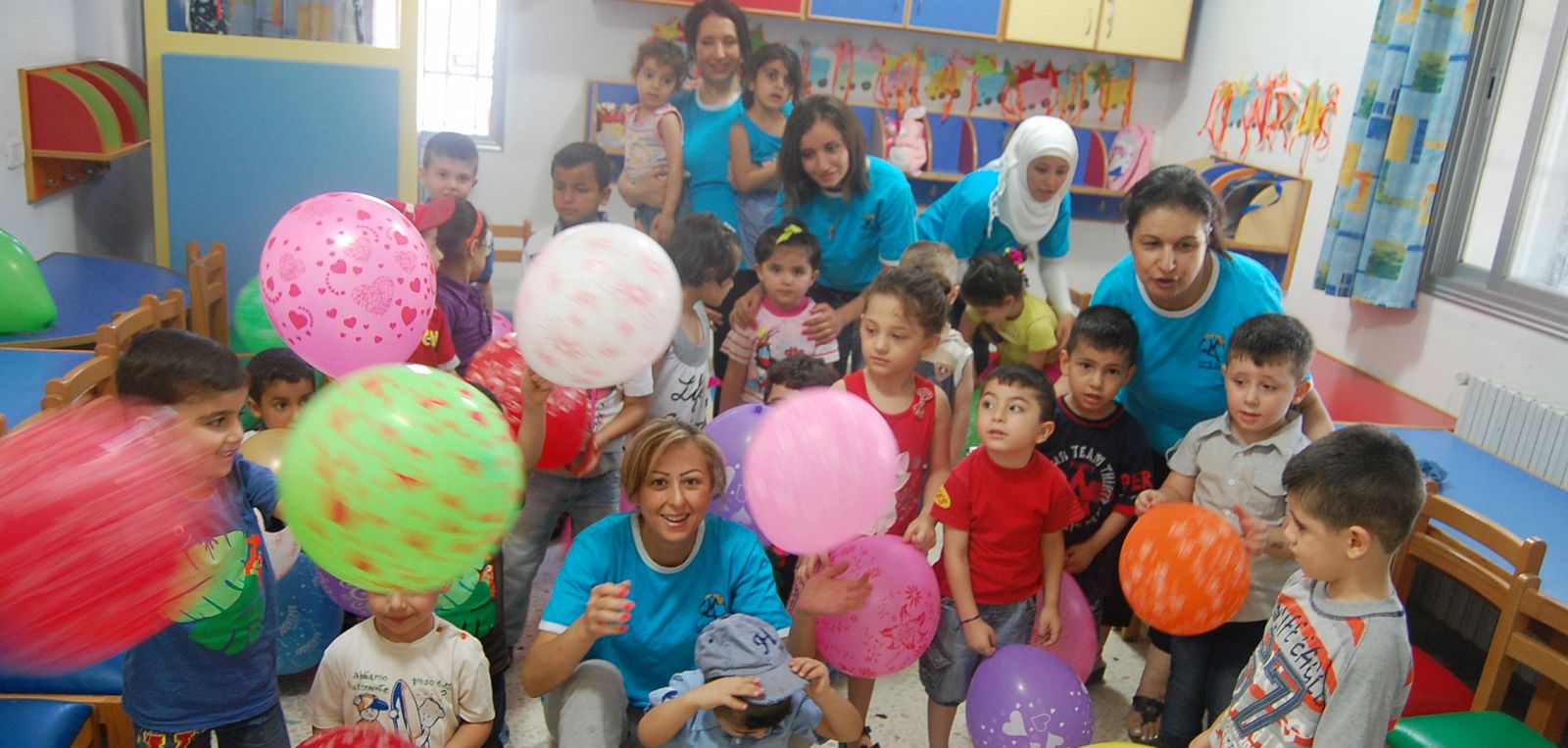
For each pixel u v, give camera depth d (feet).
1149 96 17.31
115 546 3.35
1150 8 15.89
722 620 5.44
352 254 5.97
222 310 9.70
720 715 5.22
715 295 7.82
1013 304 10.44
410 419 4.08
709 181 11.07
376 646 5.25
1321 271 11.94
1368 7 12.89
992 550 6.47
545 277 5.44
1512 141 10.69
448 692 5.31
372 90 10.69
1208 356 6.89
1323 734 4.72
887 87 16.31
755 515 5.42
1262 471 6.41
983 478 6.37
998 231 10.55
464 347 8.67
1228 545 5.61
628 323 5.37
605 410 7.49
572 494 7.47
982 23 15.57
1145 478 7.09
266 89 10.41
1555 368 9.89
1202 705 6.73
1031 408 6.13
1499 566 7.38
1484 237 11.03
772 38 15.70
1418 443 9.77
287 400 7.04
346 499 3.97
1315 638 4.82
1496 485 8.86
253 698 5.16
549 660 5.29
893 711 7.70
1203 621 5.67
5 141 9.39
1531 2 10.48
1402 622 4.72
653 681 5.88
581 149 10.52
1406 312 11.62
